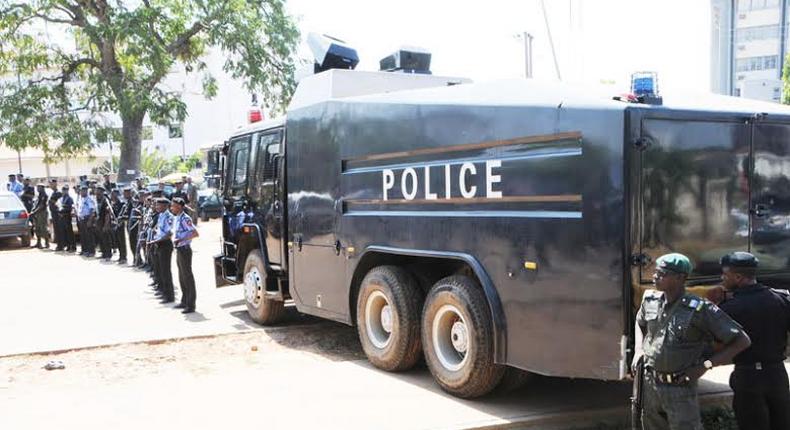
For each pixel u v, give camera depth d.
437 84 7.98
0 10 24.67
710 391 5.91
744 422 4.28
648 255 4.52
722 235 4.82
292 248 7.96
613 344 4.53
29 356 7.45
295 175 7.86
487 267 5.38
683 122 4.67
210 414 5.38
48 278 13.85
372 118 6.56
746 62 63.09
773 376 4.20
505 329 5.25
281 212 8.32
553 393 5.88
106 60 25.62
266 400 5.74
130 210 16.16
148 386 6.29
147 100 24.41
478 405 5.55
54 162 27.59
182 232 9.95
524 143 5.11
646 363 3.97
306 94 7.84
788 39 58.25
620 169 4.48
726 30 59.44
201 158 52.34
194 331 8.68
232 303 10.84
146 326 9.03
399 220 6.25
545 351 4.94
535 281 4.99
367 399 5.74
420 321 6.33
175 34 26.19
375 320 6.79
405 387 6.11
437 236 5.84
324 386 6.16
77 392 6.12
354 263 6.88
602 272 4.56
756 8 58.78
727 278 4.33
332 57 8.65
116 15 24.28
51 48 26.23
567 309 4.78
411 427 5.02
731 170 4.85
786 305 4.28
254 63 26.48
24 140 24.98
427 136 5.93
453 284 5.70
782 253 5.07
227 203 9.98
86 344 7.91
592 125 4.62
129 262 16.52
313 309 7.64
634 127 4.48
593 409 5.41
